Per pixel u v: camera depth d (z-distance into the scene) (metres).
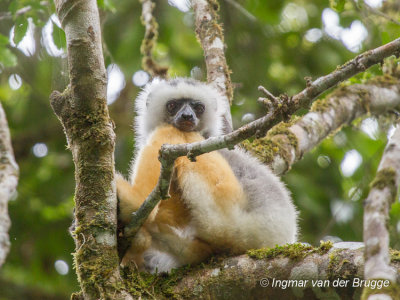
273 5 15.87
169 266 8.06
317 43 16.02
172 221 7.89
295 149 10.85
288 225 8.10
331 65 15.54
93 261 6.86
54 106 7.35
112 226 7.02
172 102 10.39
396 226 11.96
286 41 16.17
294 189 14.48
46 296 15.00
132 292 7.02
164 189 6.64
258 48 16.05
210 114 10.64
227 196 7.81
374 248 4.91
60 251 15.46
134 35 15.33
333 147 15.27
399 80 12.59
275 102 5.75
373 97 12.08
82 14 7.09
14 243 15.50
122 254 7.43
